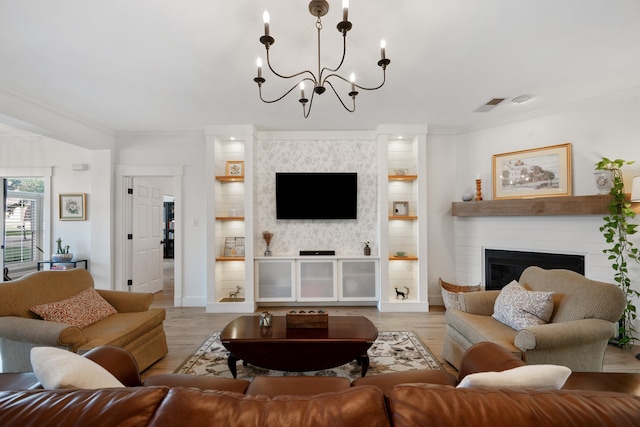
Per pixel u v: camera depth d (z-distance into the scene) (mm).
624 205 2725
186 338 3084
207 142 3990
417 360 2588
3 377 1498
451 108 3396
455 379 1546
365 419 698
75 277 2617
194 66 2424
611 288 2010
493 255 3838
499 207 3643
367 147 4285
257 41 2082
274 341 2062
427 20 1871
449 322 2533
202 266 4234
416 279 4117
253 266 3975
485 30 1979
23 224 4848
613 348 2750
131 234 4402
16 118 2920
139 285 4605
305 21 1873
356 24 1901
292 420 695
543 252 3438
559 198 3199
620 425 670
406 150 4324
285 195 4207
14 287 2168
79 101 3123
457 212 4074
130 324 2318
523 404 711
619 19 1871
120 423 681
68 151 4281
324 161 4285
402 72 2549
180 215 4242
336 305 4238
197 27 1928
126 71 2498
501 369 1270
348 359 2092
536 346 1789
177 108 3359
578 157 3244
